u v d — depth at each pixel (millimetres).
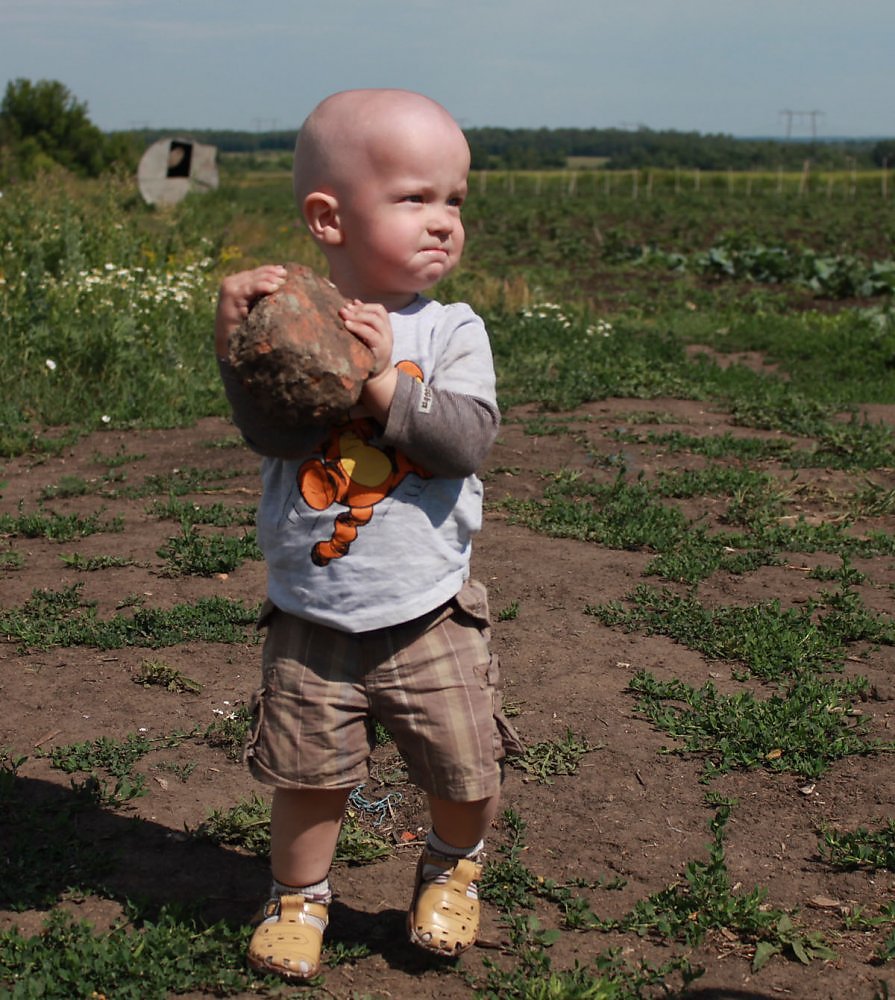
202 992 2619
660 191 56500
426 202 2438
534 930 2879
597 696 4285
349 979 2678
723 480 7398
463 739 2475
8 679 4316
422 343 2504
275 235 23406
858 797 3615
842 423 9453
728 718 4016
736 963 2809
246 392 2367
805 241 29812
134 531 6258
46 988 2561
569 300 18281
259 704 2525
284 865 2615
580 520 6512
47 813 3369
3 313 10039
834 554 6129
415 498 2443
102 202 18406
